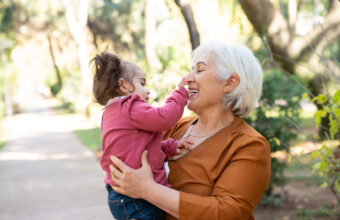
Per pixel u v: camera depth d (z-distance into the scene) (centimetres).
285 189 678
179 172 188
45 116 3203
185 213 164
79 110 3042
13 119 3069
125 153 179
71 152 1361
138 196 172
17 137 1906
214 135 188
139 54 3259
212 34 507
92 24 3169
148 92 197
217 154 180
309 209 563
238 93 185
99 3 3181
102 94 191
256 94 189
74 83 3241
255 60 190
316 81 372
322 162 289
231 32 495
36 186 878
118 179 176
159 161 186
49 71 5681
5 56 3550
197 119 216
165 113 179
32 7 3244
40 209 689
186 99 189
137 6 3234
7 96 3388
